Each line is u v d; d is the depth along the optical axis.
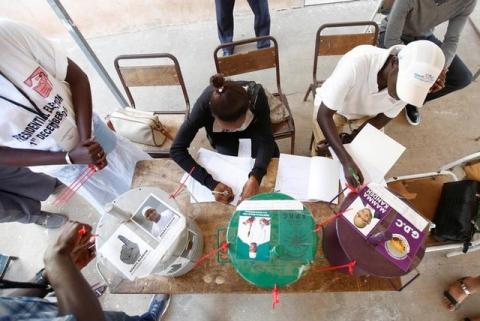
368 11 2.77
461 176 1.89
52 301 0.70
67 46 2.93
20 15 2.83
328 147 1.49
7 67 0.97
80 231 0.75
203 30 2.89
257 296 1.73
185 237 0.95
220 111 1.17
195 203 1.20
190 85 2.60
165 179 1.27
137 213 0.96
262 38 1.70
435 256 1.75
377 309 1.65
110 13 2.83
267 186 1.23
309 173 1.22
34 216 1.88
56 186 1.93
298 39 2.70
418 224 0.95
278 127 1.79
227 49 2.61
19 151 1.17
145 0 2.75
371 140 1.26
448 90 1.99
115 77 2.73
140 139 1.78
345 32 2.67
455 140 2.15
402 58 1.16
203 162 1.31
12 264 1.98
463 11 1.67
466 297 1.60
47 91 1.08
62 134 1.20
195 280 1.04
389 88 1.25
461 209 1.29
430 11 1.69
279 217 0.96
